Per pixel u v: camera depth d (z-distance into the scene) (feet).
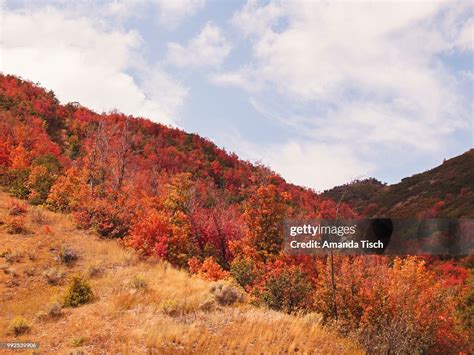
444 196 389.60
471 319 95.04
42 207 95.76
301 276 64.28
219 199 165.37
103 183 105.81
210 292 51.65
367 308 66.80
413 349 47.21
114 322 40.19
